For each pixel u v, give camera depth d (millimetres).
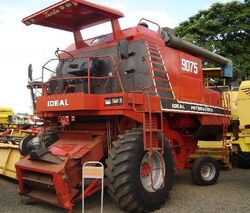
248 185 8938
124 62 7664
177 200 7328
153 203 6520
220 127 10000
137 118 6676
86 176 5891
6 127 12930
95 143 6965
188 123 8766
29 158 6949
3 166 9070
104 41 7969
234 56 21453
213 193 7980
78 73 7453
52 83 7988
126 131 6801
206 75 10945
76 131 7527
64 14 7773
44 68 7574
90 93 7062
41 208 6734
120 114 6504
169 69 8016
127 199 6176
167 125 8344
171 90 7914
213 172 9070
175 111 7789
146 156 6574
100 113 6715
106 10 7410
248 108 8156
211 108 9211
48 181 6395
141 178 6480
